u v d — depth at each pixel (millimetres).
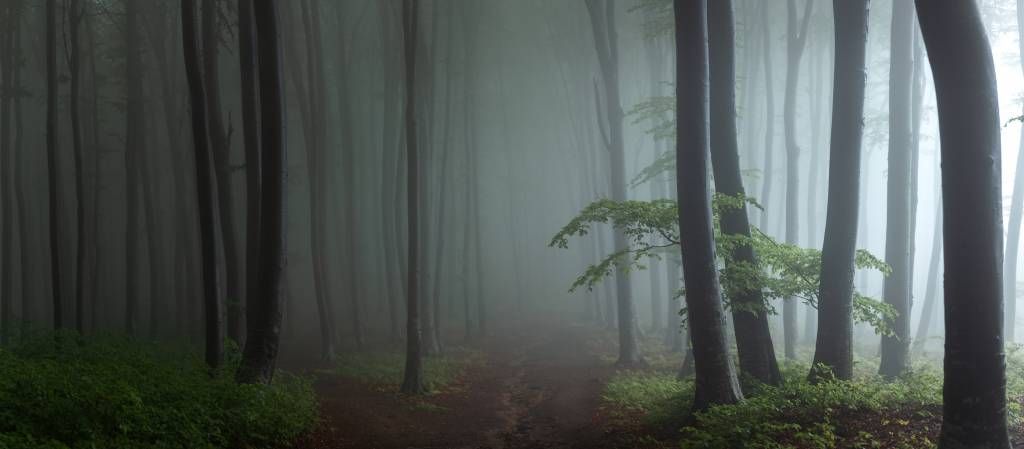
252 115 18344
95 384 9352
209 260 14547
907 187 15945
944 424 7055
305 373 22062
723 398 10812
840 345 11844
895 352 15781
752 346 12539
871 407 10148
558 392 18984
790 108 22766
